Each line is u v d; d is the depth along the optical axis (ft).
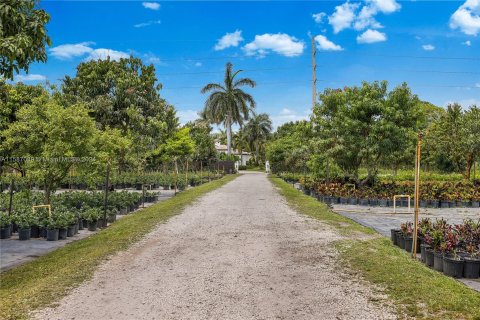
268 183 104.94
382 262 23.61
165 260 24.53
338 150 62.49
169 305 17.13
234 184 98.89
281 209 49.01
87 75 73.20
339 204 57.67
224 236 32.01
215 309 16.71
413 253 25.89
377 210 51.31
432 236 24.66
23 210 37.81
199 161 154.61
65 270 22.21
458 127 87.20
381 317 15.79
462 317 15.57
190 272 22.00
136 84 72.59
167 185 87.10
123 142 53.06
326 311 16.47
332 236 31.99
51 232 32.40
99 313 16.21
